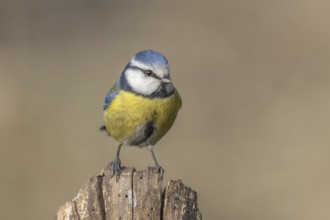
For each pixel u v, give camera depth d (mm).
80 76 16922
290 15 18203
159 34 18469
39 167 13320
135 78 9125
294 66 16891
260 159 13898
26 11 18922
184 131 14797
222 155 14008
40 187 12930
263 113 15391
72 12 19234
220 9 19094
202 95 16312
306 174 13320
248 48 17703
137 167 13461
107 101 9422
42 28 18672
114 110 9250
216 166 13680
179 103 9391
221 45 17875
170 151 14008
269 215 12711
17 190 12844
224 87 16531
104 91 16266
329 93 15805
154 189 7117
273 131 14719
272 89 16188
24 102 15250
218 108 15781
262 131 14797
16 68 16922
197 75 17047
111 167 7340
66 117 14836
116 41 18406
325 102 15438
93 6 19406
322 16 17891
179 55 17719
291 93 16000
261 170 13555
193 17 18984
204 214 12836
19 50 17797
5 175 13055
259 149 14172
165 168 13531
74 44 18344
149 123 9203
